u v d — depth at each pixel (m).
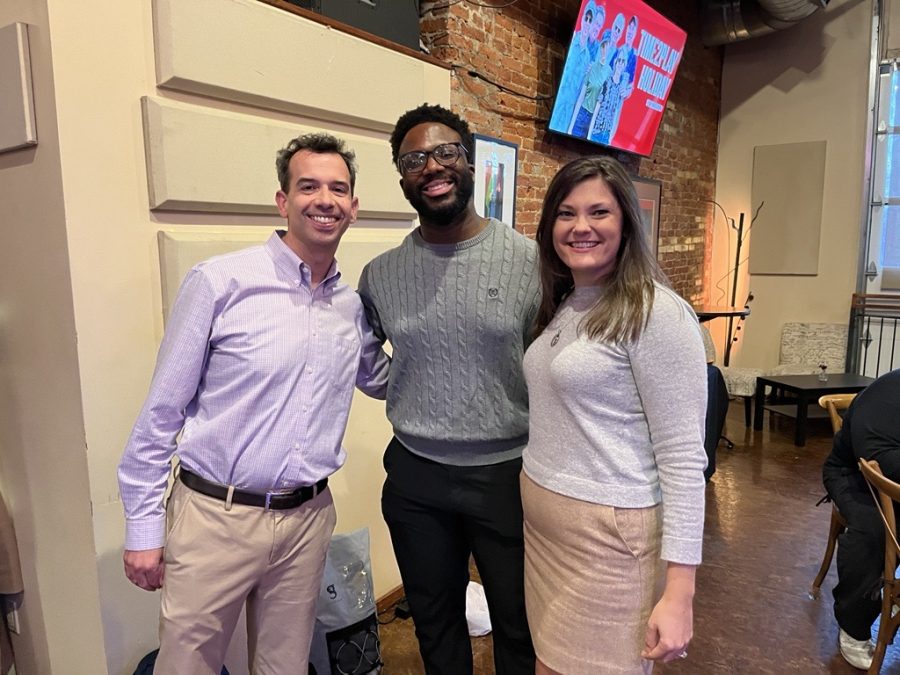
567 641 1.26
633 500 1.19
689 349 1.15
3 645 1.94
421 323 1.48
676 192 5.48
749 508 3.47
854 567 2.13
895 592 1.96
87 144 1.53
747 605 2.53
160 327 1.72
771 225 5.90
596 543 1.21
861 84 5.36
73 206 1.52
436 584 1.63
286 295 1.35
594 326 1.20
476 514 1.51
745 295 6.12
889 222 5.38
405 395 1.55
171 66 1.63
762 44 5.79
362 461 2.40
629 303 1.17
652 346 1.15
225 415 1.30
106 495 1.65
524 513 1.39
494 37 3.16
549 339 1.30
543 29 3.57
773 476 3.95
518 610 1.53
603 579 1.21
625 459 1.20
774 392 5.49
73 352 1.57
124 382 1.66
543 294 1.37
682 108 5.41
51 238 1.55
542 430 1.29
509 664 1.58
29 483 1.78
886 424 2.09
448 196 1.40
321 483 1.44
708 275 6.28
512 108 3.35
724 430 4.91
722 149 6.12
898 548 1.95
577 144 3.97
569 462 1.24
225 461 1.31
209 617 1.31
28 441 1.75
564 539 1.25
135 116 1.62
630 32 3.79
